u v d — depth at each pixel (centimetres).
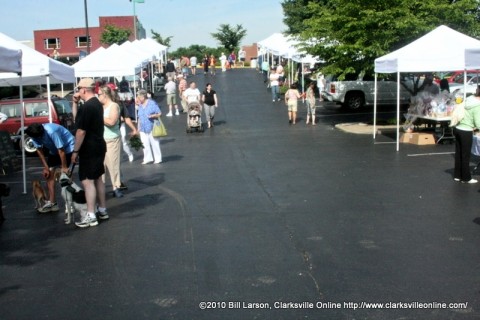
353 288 516
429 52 1320
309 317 457
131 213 825
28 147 1619
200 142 1697
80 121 731
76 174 1196
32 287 540
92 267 591
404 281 531
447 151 1369
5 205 918
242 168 1213
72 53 6231
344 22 1862
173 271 571
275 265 581
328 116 2333
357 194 919
